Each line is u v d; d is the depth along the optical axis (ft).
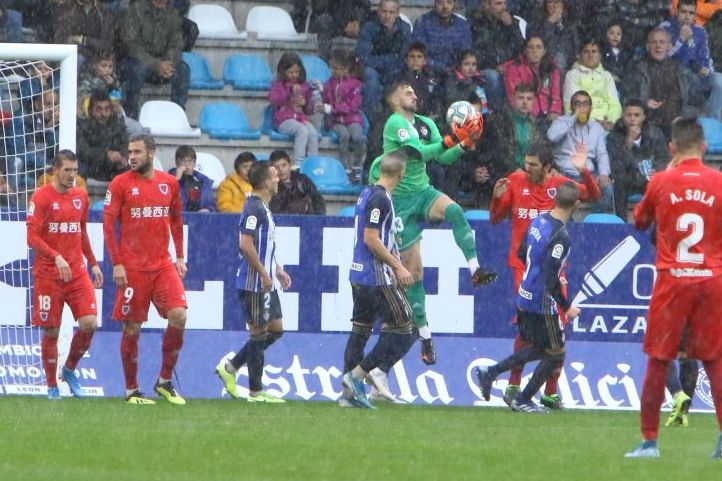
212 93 185.78
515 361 122.62
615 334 138.31
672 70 185.26
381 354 119.44
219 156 177.27
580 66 183.52
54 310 121.70
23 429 96.73
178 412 112.47
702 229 83.25
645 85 184.55
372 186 118.21
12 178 142.00
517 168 168.35
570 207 118.42
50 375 124.67
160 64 177.06
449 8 181.16
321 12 192.13
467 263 136.36
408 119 132.26
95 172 161.68
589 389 135.03
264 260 122.62
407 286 122.62
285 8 202.49
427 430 102.83
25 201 138.82
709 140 189.16
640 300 138.41
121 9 180.45
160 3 176.65
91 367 132.46
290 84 177.27
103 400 124.06
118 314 120.26
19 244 134.21
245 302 123.34
